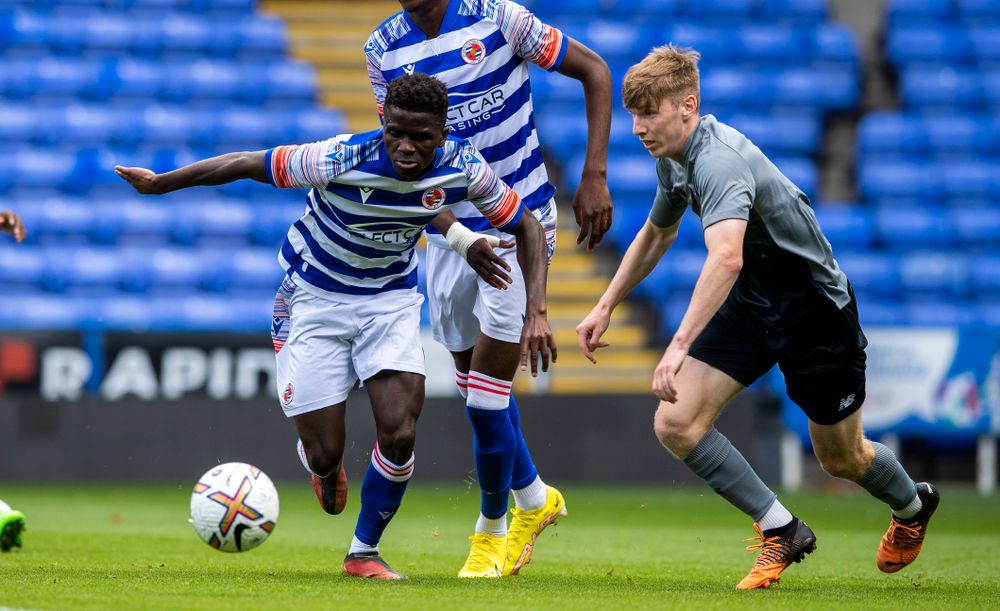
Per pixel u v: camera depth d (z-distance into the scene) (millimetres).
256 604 13648
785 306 17078
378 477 17219
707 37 65312
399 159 15719
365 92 64312
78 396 44125
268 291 54219
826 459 18234
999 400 45906
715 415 17547
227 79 63000
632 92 16484
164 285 53750
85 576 17000
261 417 44562
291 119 61656
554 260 56000
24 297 52344
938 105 64250
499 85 18469
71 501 38250
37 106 60406
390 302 17188
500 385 18094
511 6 18344
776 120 62625
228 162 16406
